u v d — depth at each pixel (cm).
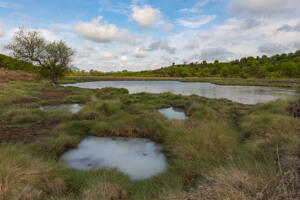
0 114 980
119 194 325
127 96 1939
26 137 667
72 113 1055
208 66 16162
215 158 421
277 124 648
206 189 277
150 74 12525
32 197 280
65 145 606
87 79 6738
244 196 225
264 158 386
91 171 411
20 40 2397
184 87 3859
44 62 2597
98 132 750
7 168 306
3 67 5459
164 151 579
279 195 220
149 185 365
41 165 371
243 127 771
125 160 520
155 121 810
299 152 362
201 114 973
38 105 1345
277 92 2591
